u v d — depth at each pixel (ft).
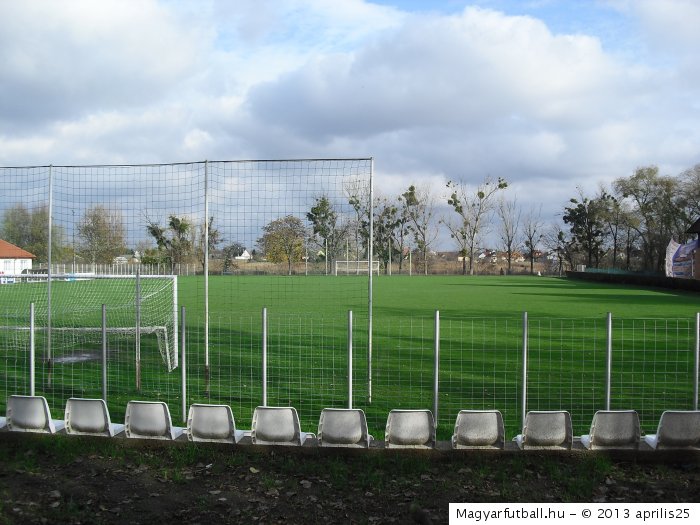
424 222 256.93
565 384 27.91
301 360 33.81
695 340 19.99
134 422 18.52
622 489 15.79
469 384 27.96
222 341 40.55
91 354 36.24
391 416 17.58
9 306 56.75
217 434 18.15
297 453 17.89
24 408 18.99
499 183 247.29
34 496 15.37
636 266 214.90
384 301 81.76
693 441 17.35
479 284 138.72
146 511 14.58
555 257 251.19
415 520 14.01
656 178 190.39
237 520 14.11
